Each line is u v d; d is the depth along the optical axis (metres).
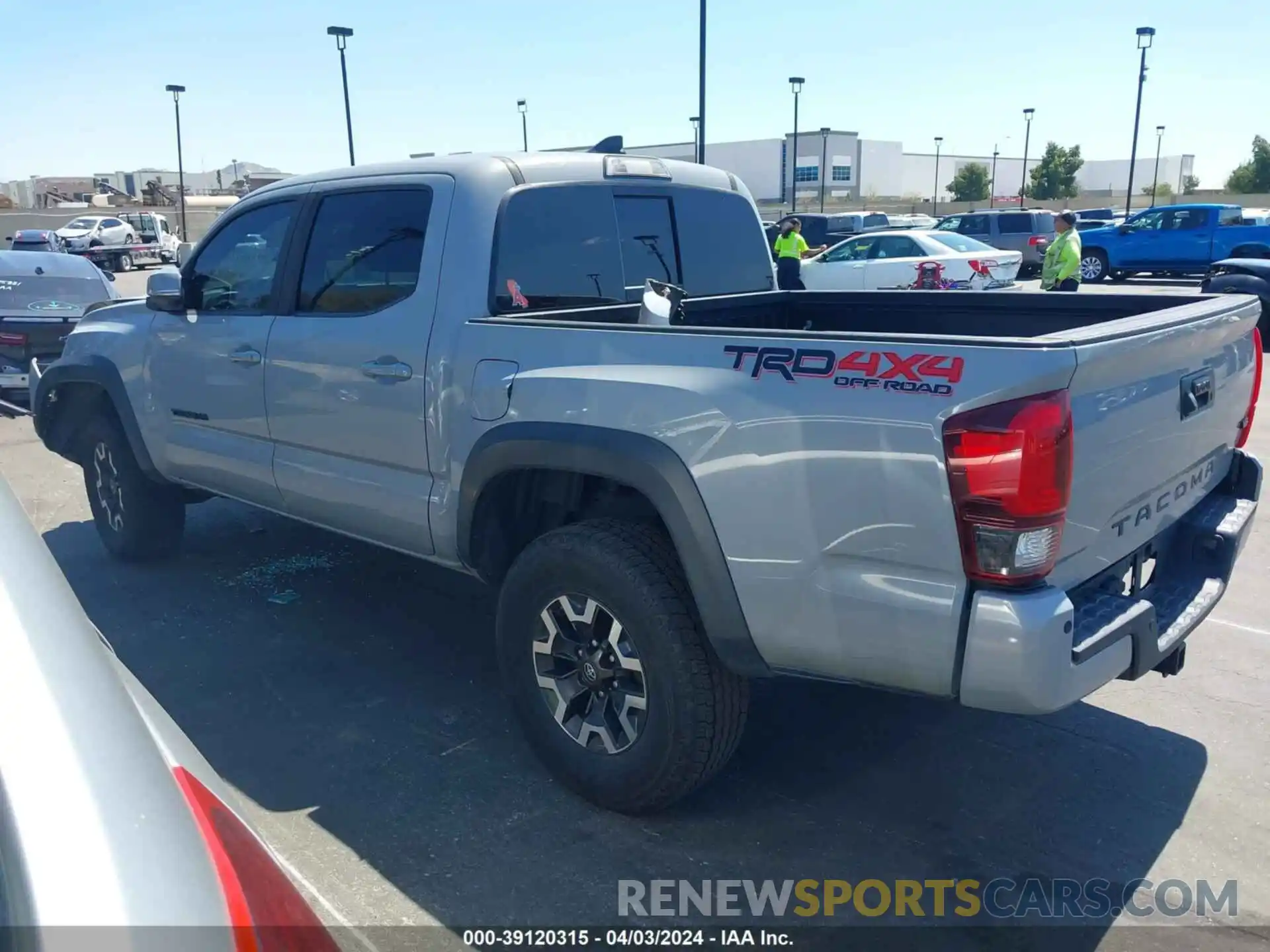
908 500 2.58
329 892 2.95
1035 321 4.23
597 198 4.16
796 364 2.76
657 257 4.45
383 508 3.97
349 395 3.99
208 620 4.94
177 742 1.50
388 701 4.12
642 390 3.03
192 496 5.68
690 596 3.08
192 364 4.80
